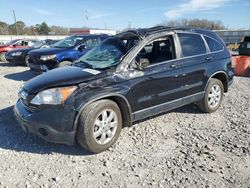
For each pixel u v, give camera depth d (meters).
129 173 3.64
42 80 4.26
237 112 6.04
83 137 3.96
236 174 3.60
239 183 3.41
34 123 3.93
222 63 5.91
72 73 4.32
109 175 3.60
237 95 7.47
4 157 4.06
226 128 5.14
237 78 10.16
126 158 4.04
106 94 4.11
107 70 4.27
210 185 3.36
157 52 4.92
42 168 3.77
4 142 4.55
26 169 3.74
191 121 5.48
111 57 4.68
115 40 5.14
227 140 4.61
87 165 3.85
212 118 5.66
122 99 4.32
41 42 16.45
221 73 5.94
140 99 4.53
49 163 3.90
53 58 9.40
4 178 3.53
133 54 4.53
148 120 5.49
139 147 4.38
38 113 3.93
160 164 3.86
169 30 5.12
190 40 5.40
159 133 4.91
